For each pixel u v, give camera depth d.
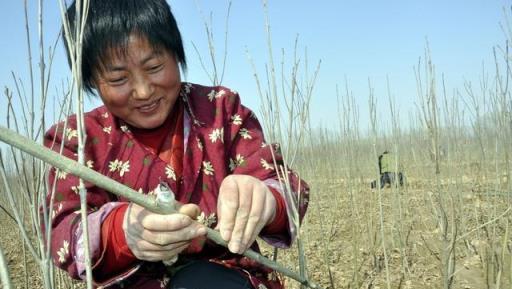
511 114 3.06
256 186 0.92
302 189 1.20
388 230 4.71
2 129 0.57
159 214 0.77
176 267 1.09
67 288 2.26
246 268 1.15
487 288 3.04
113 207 0.92
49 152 0.60
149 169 1.10
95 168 1.10
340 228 5.09
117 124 1.15
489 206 3.71
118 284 1.10
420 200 5.17
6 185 0.81
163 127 1.17
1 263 0.60
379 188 2.75
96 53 1.00
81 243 0.91
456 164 3.59
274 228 1.04
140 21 0.99
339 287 3.69
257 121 1.30
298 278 1.04
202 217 1.10
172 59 1.05
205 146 1.16
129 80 1.02
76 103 0.79
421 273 3.66
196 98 1.22
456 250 4.00
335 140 6.50
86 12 0.83
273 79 1.27
